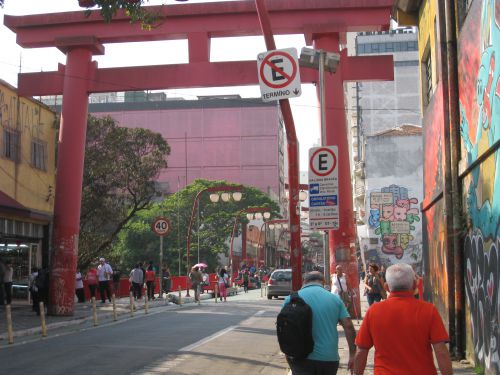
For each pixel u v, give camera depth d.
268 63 9.47
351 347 6.14
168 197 72.12
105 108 104.62
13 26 20.97
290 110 9.47
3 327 17.52
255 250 96.06
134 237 66.88
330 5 19.67
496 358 8.77
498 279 8.73
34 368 10.77
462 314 11.11
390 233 49.00
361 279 53.62
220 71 20.22
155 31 20.41
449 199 11.46
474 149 10.17
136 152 32.66
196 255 67.38
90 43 20.75
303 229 90.19
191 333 16.36
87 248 33.09
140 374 10.31
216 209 69.06
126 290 35.81
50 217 25.66
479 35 9.80
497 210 8.80
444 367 4.65
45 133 26.02
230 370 10.98
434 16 13.98
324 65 12.88
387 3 19.53
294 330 5.86
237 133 101.81
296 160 9.50
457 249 11.25
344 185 19.48
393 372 4.72
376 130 79.12
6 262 24.42
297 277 9.27
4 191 22.70
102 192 32.03
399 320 4.79
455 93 11.49
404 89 79.94
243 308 26.53
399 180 52.28
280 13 19.91
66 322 19.08
